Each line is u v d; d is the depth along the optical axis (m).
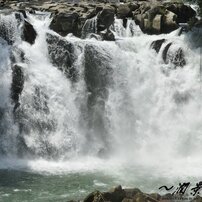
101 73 33.09
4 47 31.88
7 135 30.05
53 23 35.81
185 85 34.19
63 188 24.36
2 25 32.59
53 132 30.88
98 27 36.50
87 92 32.66
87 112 32.28
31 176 26.06
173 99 33.75
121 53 33.94
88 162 29.36
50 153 30.11
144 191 24.22
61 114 31.38
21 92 30.89
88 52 33.09
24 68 31.38
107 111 32.59
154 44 35.47
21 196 23.20
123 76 33.53
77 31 36.16
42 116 30.92
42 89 31.38
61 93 31.89
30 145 30.00
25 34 33.06
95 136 31.92
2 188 24.17
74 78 32.75
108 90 33.03
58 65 32.88
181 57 35.03
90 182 25.31
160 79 34.19
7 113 30.36
